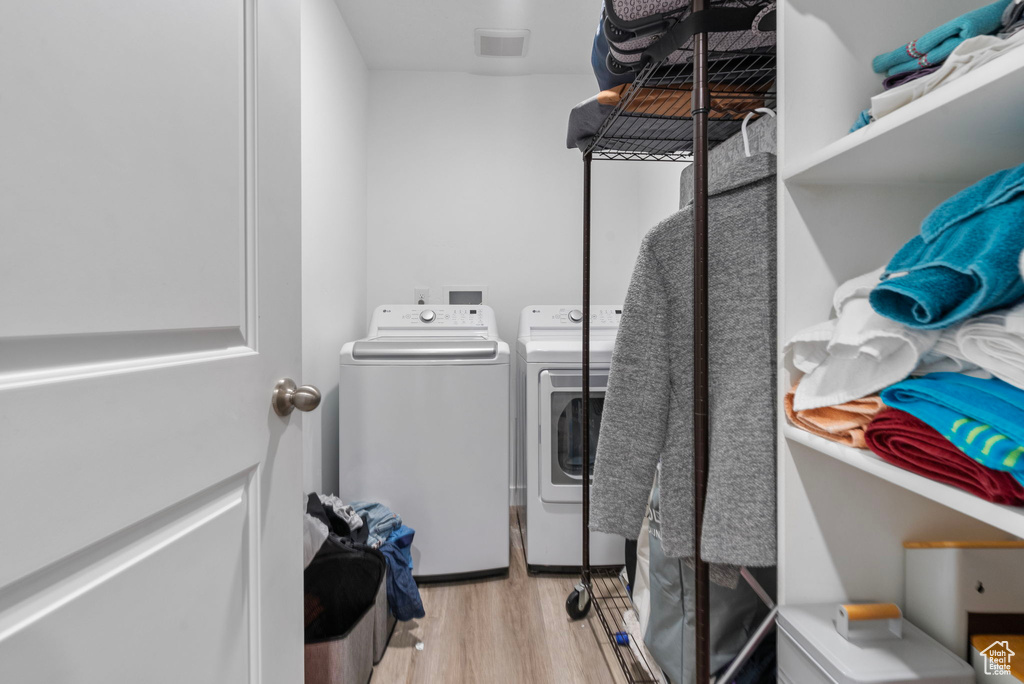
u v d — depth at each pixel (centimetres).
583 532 158
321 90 179
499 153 256
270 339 70
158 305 50
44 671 39
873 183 73
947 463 46
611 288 261
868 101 72
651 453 94
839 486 72
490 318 222
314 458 173
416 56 238
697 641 79
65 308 40
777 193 74
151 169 49
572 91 257
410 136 252
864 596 73
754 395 79
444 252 255
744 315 82
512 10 203
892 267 54
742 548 77
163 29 50
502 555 181
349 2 197
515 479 256
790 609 71
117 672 45
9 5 36
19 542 37
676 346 93
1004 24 54
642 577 130
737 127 140
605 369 184
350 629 116
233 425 61
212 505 59
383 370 175
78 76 41
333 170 193
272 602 70
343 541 136
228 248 61
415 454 176
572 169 260
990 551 65
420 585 179
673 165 219
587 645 144
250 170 65
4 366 37
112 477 44
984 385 44
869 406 57
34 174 38
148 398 48
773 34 95
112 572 45
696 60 78
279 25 72
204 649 57
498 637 148
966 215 46
